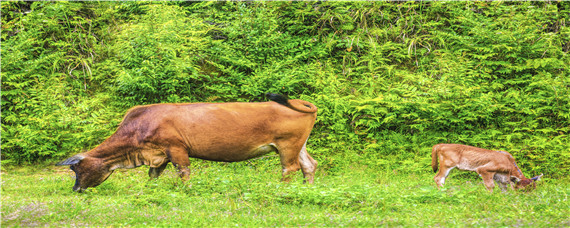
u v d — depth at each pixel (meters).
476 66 10.27
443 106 9.27
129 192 6.93
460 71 9.72
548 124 9.35
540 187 6.77
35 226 4.80
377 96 9.80
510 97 9.62
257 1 11.29
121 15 12.52
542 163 8.25
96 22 12.36
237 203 5.64
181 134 7.04
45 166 9.37
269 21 11.20
